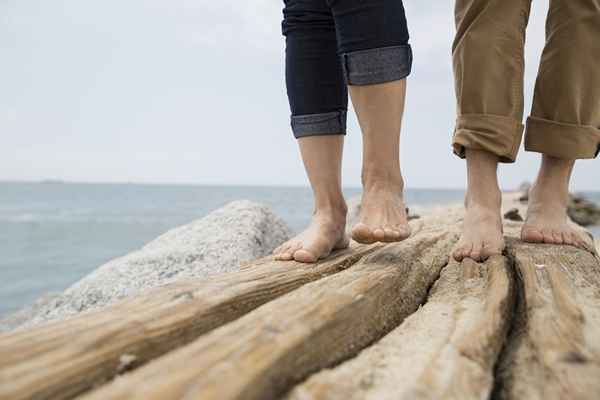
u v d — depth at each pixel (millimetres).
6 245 13039
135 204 41938
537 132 2078
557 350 914
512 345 1043
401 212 1746
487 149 1949
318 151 1900
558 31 2004
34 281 8156
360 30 1635
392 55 1646
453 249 2109
